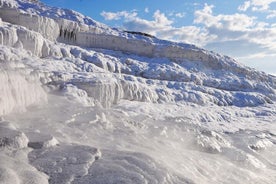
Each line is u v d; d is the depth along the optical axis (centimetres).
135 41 4994
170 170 590
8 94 836
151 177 532
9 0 5191
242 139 1716
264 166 1189
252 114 3447
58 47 3083
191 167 740
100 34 4706
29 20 3694
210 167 830
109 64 3625
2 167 438
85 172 504
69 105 1096
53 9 5700
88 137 764
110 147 716
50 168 499
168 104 2944
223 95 4003
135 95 2558
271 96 4891
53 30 4000
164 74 4278
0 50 1708
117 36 4856
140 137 916
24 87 961
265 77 5675
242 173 878
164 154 783
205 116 2686
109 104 1956
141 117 1460
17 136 550
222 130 2181
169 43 5966
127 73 3953
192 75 4516
